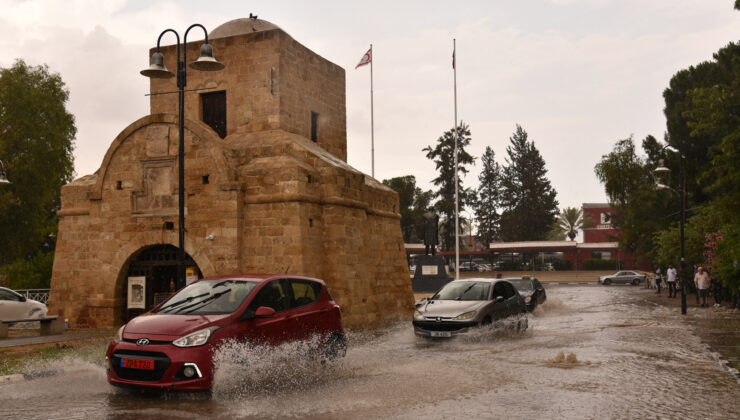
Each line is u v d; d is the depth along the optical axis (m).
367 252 22.19
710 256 30.16
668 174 43.81
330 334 10.77
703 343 14.53
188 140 19.66
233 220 18.89
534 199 100.94
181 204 15.20
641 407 7.79
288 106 23.34
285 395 8.54
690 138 40.66
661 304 31.17
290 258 18.50
